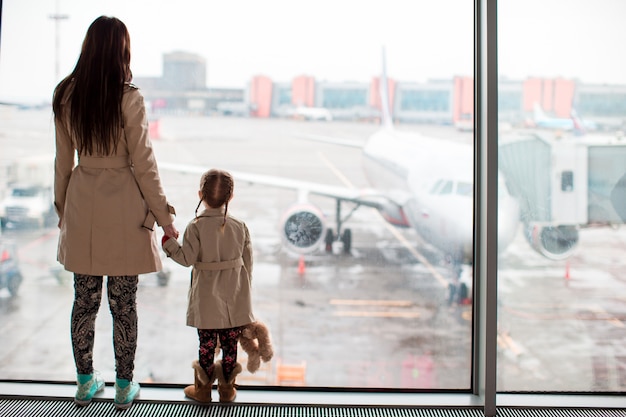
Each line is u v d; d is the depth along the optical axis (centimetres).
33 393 241
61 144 217
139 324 254
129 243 215
